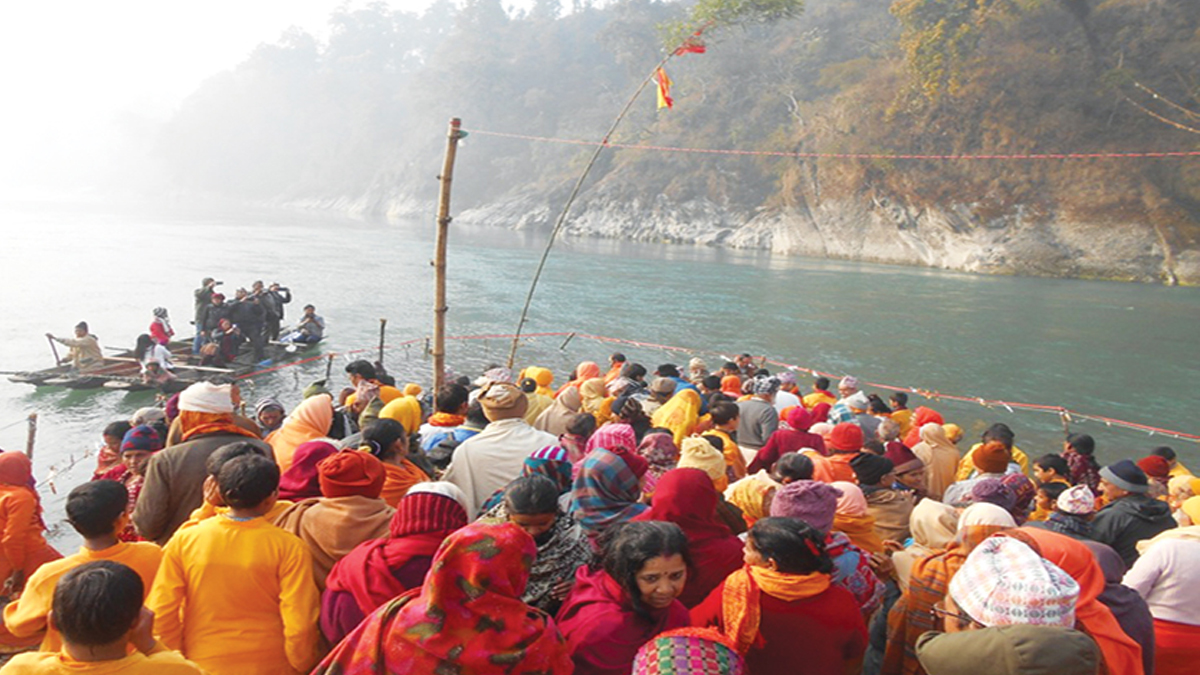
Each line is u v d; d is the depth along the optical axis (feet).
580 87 418.92
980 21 208.44
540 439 19.25
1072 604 9.43
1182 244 182.60
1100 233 192.34
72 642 9.32
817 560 11.78
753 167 284.82
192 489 16.03
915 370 81.41
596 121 365.20
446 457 22.36
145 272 129.70
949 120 219.00
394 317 97.30
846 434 20.59
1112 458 54.24
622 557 11.03
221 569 12.26
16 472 18.69
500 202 355.15
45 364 67.26
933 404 68.54
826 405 32.99
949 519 16.12
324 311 99.81
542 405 29.86
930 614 13.12
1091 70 205.57
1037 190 203.72
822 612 11.72
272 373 66.03
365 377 33.81
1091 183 196.24
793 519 12.03
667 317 106.83
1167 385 77.46
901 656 13.70
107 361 61.93
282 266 147.74
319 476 15.37
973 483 20.58
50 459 42.63
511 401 19.33
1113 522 18.86
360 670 9.54
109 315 91.25
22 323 84.17
